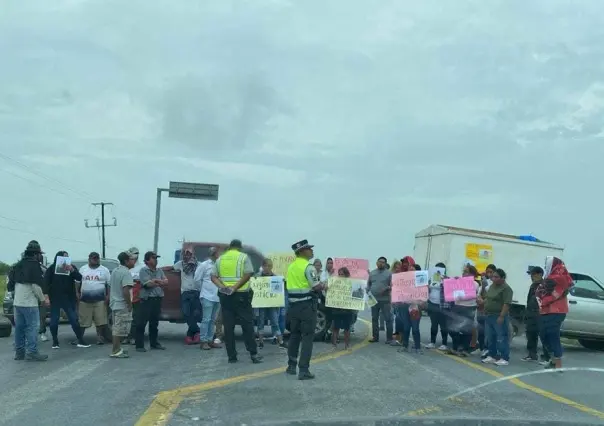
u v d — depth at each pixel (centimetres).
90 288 1303
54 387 855
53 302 1268
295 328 962
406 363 1152
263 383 895
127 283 1138
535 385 959
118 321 1138
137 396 797
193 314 1348
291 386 873
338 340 1517
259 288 1302
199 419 673
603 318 1573
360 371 1032
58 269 1270
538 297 1164
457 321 1294
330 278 1341
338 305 1328
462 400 807
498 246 1941
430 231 2106
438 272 1377
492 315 1205
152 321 1269
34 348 1088
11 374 955
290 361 976
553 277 1151
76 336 1405
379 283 1474
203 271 1291
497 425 393
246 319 1096
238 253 1098
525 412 743
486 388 906
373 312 1487
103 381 901
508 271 1930
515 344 1653
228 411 712
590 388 952
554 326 1143
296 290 949
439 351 1366
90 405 744
